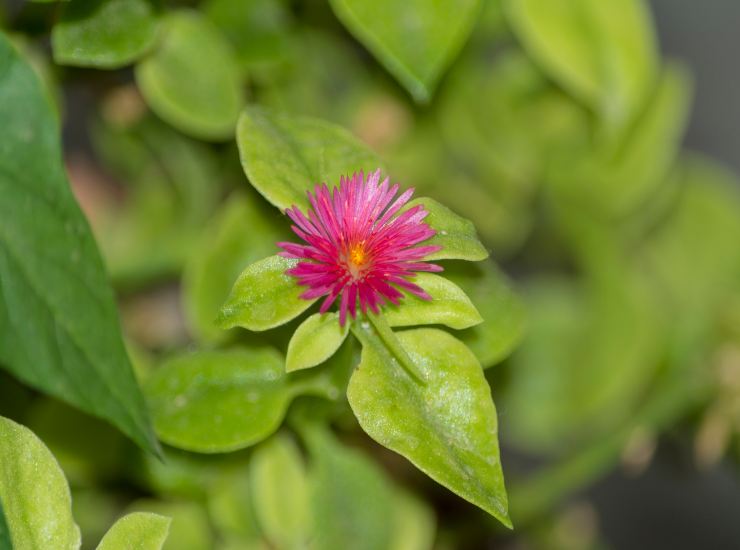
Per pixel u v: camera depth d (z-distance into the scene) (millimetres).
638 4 232
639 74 230
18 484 177
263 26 222
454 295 182
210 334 205
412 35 197
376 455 234
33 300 183
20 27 210
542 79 247
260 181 183
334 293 178
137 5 203
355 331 182
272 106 232
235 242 207
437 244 180
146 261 237
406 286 179
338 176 185
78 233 186
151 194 243
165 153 235
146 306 249
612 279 251
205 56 211
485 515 245
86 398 183
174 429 191
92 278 186
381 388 179
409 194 181
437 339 182
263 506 205
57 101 217
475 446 178
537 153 252
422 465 175
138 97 225
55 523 178
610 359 252
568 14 230
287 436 208
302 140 188
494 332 194
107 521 224
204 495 212
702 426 245
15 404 212
